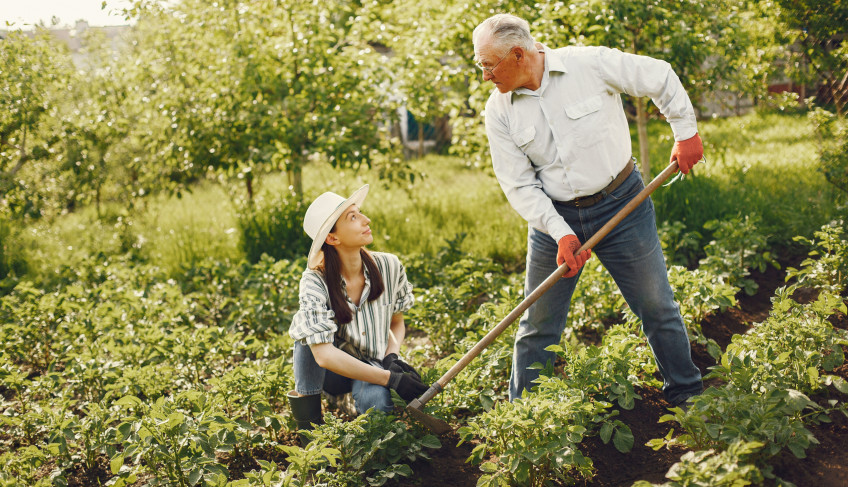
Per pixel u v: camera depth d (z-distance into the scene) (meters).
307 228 3.43
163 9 8.52
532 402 2.94
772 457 2.81
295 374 3.51
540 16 7.25
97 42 10.59
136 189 9.29
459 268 5.87
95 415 3.70
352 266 3.49
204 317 6.22
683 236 5.90
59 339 5.54
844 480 2.67
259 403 3.57
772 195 6.75
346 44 8.80
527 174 3.27
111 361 4.62
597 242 3.15
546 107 3.10
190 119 8.25
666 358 3.37
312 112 8.26
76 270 7.53
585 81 3.06
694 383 3.37
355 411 3.54
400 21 8.60
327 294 3.44
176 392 4.34
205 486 3.17
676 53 6.90
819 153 6.27
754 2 6.75
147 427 3.12
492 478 2.94
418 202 9.09
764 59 7.18
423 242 7.59
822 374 3.49
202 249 8.40
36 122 9.16
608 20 6.69
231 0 8.28
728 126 11.59
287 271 6.16
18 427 4.16
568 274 3.15
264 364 4.12
